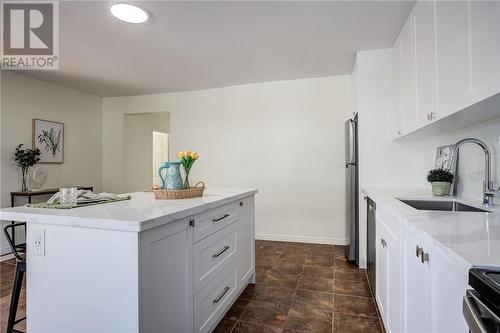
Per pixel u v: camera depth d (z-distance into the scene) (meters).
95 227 1.13
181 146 4.61
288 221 4.04
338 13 2.23
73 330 1.20
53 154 4.11
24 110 3.73
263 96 4.16
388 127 2.89
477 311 0.58
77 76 3.82
